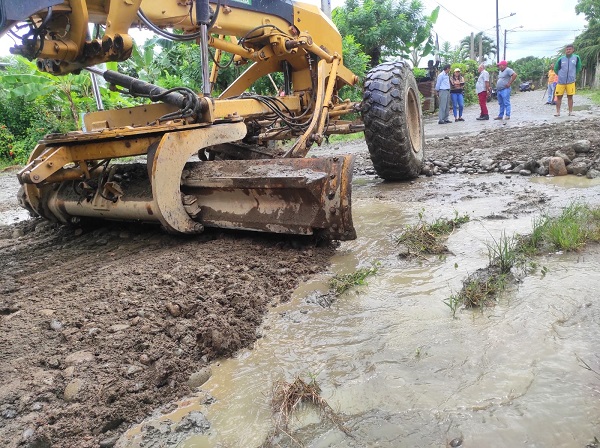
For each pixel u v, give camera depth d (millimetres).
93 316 2494
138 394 1937
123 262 3348
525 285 2641
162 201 3330
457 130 11016
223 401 1925
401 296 2676
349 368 2045
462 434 1598
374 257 3309
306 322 2484
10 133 12758
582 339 2074
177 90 3592
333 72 4828
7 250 3924
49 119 12250
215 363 2203
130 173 3824
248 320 2514
